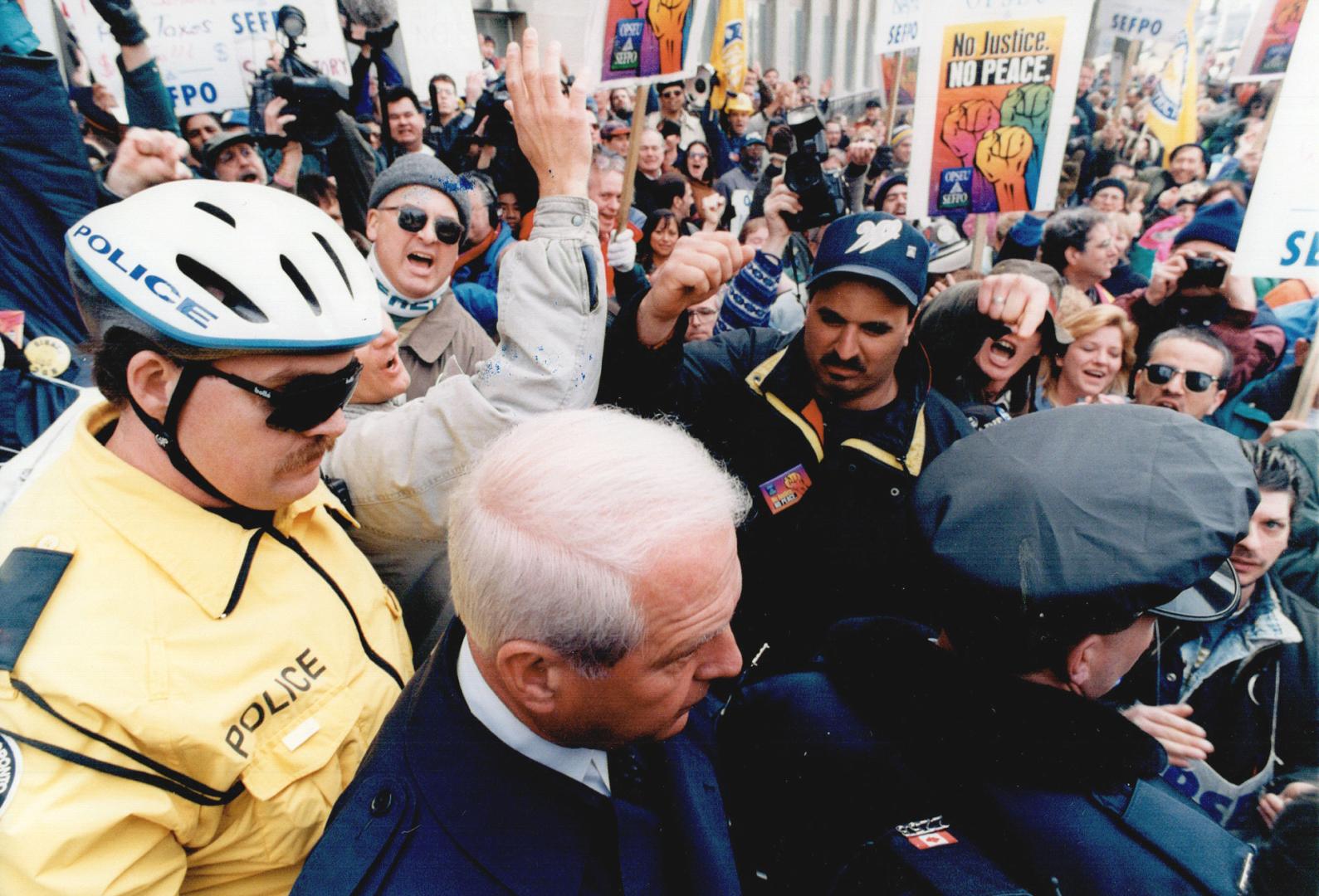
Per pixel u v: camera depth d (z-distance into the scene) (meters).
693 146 3.03
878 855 0.59
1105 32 2.26
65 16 1.61
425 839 0.56
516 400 0.88
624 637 0.51
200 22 1.74
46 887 0.55
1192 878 0.55
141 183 1.73
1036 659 0.62
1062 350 2.11
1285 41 1.97
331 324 0.68
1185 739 1.32
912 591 1.25
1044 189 1.69
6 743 0.57
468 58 2.20
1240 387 2.36
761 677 1.29
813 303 1.30
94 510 0.67
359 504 0.95
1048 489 0.64
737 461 1.39
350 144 2.01
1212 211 2.42
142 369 0.65
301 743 0.72
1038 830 0.59
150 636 0.64
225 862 0.69
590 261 0.89
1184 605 0.69
